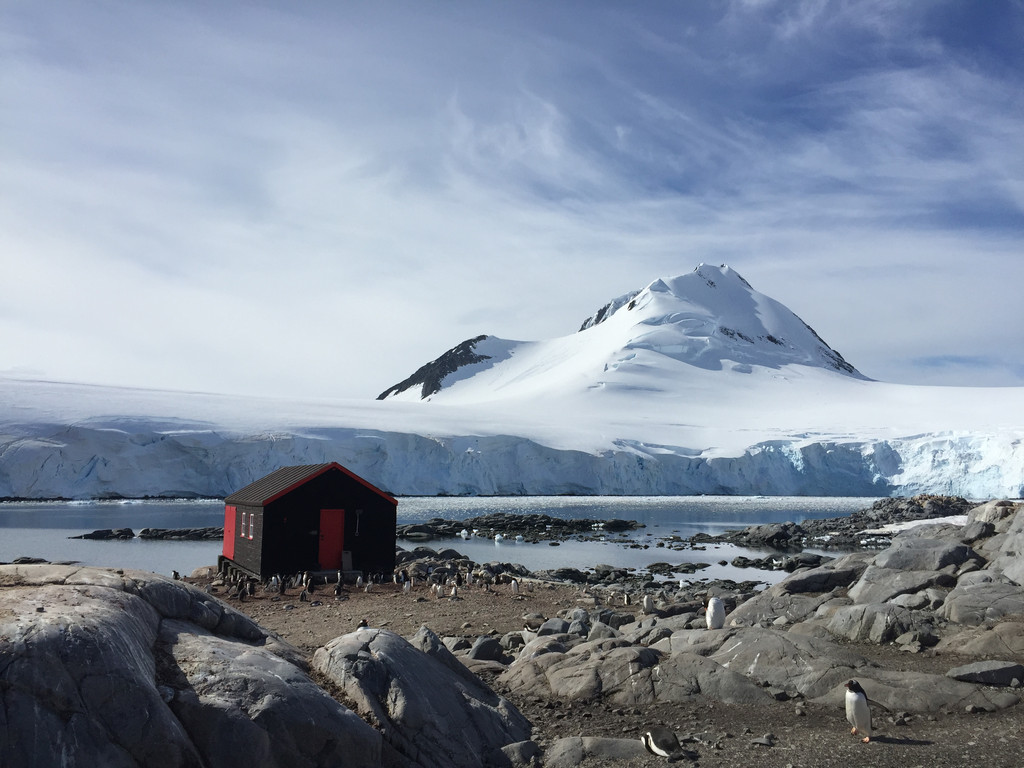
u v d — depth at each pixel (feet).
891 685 39.37
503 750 30.91
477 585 89.56
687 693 39.22
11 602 24.72
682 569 120.88
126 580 29.14
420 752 27.96
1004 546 67.15
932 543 69.41
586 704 38.58
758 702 38.42
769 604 64.90
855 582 69.97
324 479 88.79
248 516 91.40
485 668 45.78
